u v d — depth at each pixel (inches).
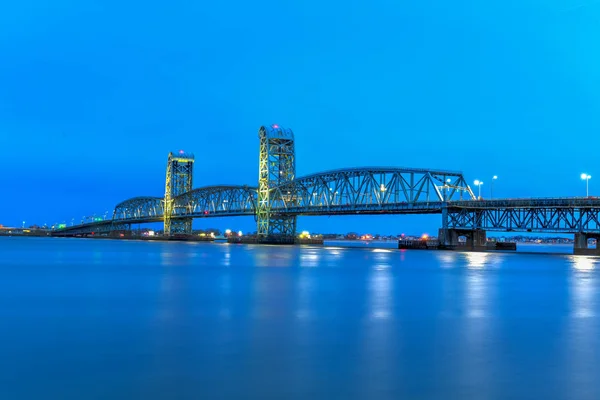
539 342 899.4
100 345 873.5
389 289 1716.3
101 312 1205.1
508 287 1801.2
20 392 641.6
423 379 697.0
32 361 772.6
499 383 682.8
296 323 1064.8
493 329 1010.7
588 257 4323.3
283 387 665.0
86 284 1838.1
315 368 741.9
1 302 1368.1
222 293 1579.7
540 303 1381.6
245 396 634.8
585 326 1043.3
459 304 1354.6
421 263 3257.9
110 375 708.7
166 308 1266.0
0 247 6323.8
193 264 3043.8
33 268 2674.7
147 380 688.4
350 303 1364.4
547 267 2928.2
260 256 4114.2
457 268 2800.2
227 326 1032.8
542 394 645.9
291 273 2391.7
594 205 4276.6
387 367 748.0
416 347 861.8
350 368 743.7
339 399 627.5
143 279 2043.6
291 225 7780.5
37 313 1189.1
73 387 660.7
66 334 957.2
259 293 1582.2
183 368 740.7
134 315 1160.8
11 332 973.8
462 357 801.6
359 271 2544.3
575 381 691.4
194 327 1022.4
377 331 987.3
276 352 828.0
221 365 757.3
